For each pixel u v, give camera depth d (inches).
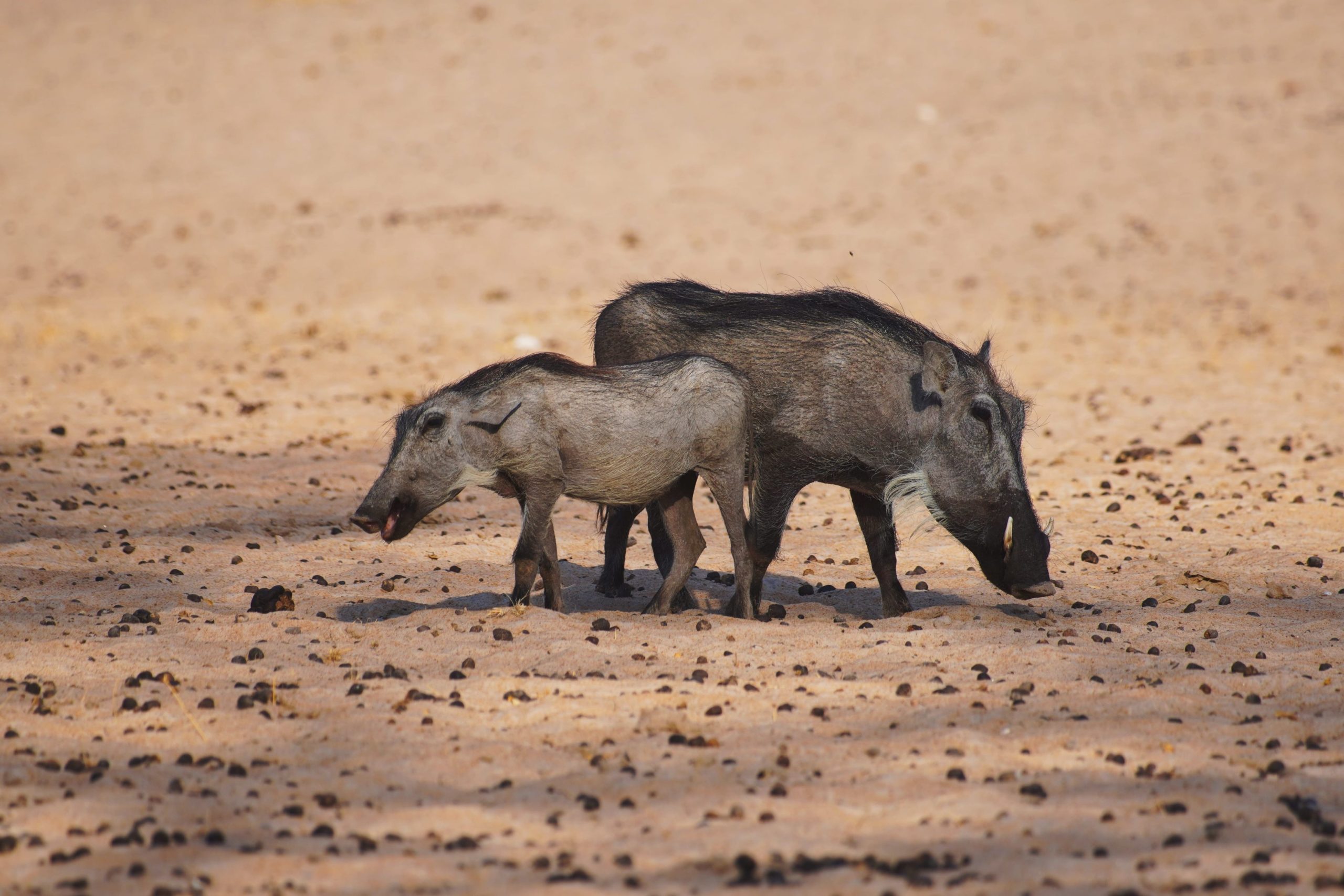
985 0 6722.4
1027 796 778.8
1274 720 923.4
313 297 3924.7
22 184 5172.2
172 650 1066.7
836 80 5905.5
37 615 1198.3
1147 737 879.7
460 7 6978.4
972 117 5467.5
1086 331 3427.7
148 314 3671.3
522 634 1117.7
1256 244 4224.9
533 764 833.5
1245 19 6235.2
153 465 2021.4
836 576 1432.1
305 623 1141.1
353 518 1121.4
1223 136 5113.2
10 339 3353.8
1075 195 4722.0
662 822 743.1
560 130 5541.3
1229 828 727.7
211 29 6875.0
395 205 4847.4
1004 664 1051.3
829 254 4244.6
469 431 1127.6
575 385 1142.3
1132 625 1193.4
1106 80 5728.3
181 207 4886.8
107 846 703.7
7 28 6983.3
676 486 1207.6
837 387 1192.2
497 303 3791.8
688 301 1280.8
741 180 4980.3
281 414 2532.0
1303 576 1406.3
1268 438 2250.2
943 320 3543.3
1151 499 1839.3
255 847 706.2
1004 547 1185.4
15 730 877.8
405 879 666.2
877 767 823.1
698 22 6619.1
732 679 1005.8
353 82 6136.8
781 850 703.7
